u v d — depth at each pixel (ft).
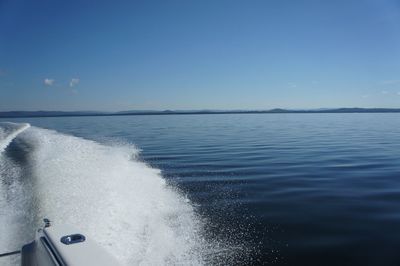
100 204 22.81
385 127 140.67
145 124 159.02
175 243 20.20
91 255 11.00
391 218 25.32
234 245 20.56
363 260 18.92
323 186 35.06
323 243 21.03
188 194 31.22
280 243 20.98
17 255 15.75
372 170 44.01
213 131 114.11
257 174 40.91
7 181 28.43
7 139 55.77
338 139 86.43
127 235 19.63
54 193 24.27
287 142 78.28
